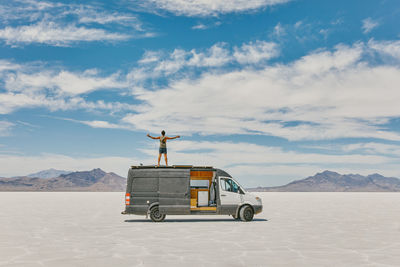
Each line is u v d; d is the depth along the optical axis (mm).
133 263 8469
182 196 17641
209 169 18188
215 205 18344
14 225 16719
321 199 55156
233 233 13867
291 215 22594
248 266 8156
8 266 8219
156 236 13055
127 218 20359
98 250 10219
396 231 14609
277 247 10688
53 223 17594
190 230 14828
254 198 18672
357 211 26500
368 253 9781
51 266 8195
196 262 8562
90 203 39156
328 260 8828
